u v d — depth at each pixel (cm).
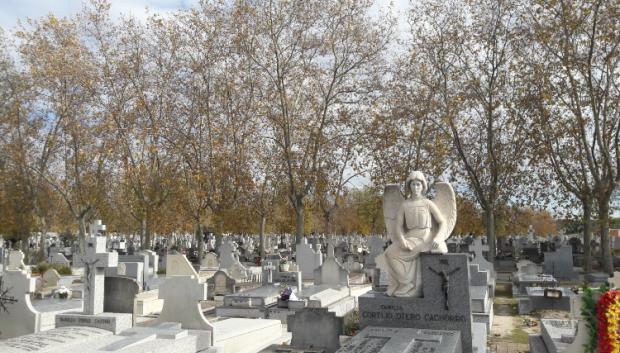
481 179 3434
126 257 2711
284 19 3170
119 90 3381
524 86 3050
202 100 3422
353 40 3228
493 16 3102
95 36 3388
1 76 3575
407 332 979
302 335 1135
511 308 1847
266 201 3962
